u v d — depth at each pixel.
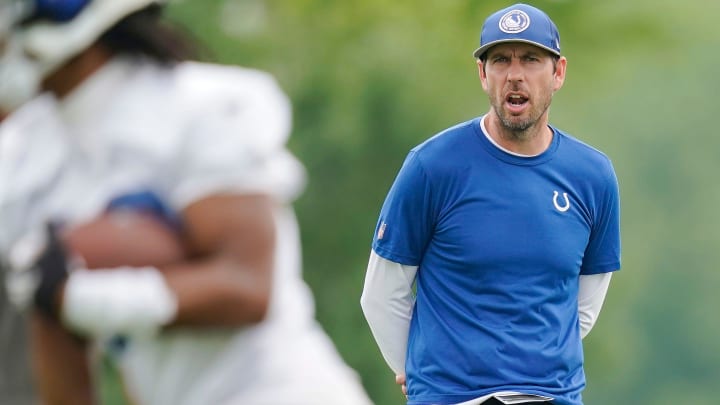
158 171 13.76
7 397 18.92
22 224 14.32
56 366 14.02
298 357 14.23
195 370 14.04
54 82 13.92
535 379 22.39
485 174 22.73
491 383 22.42
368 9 70.81
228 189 13.62
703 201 187.12
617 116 182.50
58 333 13.89
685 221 186.38
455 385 22.59
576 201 22.95
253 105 13.91
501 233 22.58
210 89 13.85
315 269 82.19
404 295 23.55
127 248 13.61
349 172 80.94
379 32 73.94
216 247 13.60
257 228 13.62
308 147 78.81
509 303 22.50
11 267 14.71
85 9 13.73
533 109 22.55
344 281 81.81
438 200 22.84
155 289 13.42
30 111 14.34
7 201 14.22
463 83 77.81
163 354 13.99
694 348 179.75
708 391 177.25
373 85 77.00
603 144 173.75
